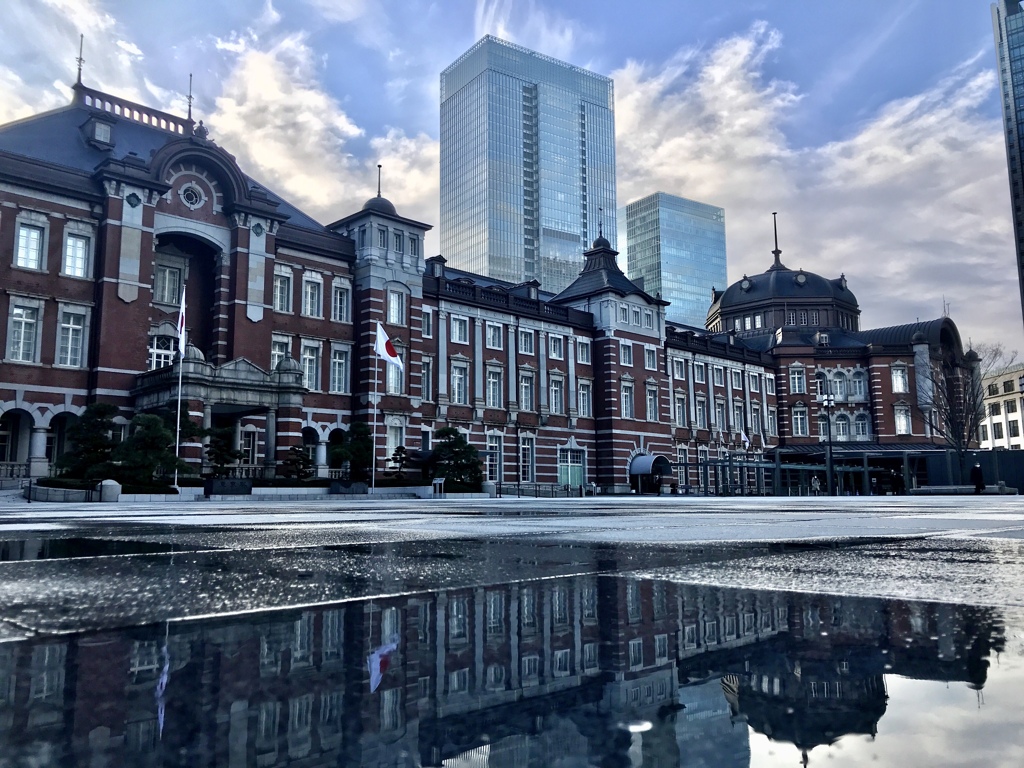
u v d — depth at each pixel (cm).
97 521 1027
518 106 19450
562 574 357
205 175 4216
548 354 5856
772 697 146
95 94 4547
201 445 3597
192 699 148
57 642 200
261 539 615
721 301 9188
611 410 5991
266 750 117
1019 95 14450
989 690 149
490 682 162
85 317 3762
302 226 4659
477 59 19525
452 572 369
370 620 236
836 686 154
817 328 8594
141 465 3155
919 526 786
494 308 5531
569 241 19425
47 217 3688
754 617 236
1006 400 12425
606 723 132
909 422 7662
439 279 5228
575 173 19975
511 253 18512
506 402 5534
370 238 4750
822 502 2461
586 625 227
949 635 204
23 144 3850
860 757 110
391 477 4481
